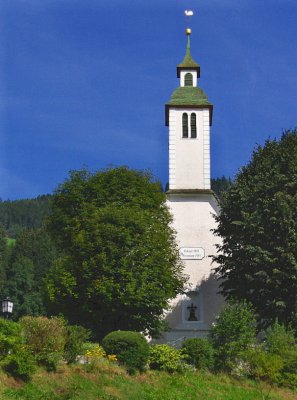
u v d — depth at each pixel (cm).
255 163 4119
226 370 3058
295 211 3684
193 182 4712
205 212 4562
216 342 3147
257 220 3741
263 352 3120
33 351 2416
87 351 2697
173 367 2869
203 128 4850
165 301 3653
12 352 2281
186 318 4278
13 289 7294
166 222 4038
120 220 3716
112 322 3641
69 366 2528
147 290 3594
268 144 4184
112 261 3603
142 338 2823
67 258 3725
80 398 2302
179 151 4788
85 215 3884
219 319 3238
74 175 4197
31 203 14100
